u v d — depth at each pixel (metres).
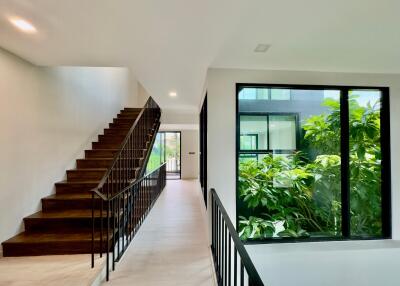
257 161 3.08
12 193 2.60
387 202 3.14
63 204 3.12
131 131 3.45
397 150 3.11
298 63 2.73
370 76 3.09
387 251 2.97
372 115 3.21
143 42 2.15
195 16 1.72
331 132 3.21
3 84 2.46
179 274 2.26
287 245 2.97
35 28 1.90
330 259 2.91
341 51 2.38
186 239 3.11
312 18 1.76
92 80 4.67
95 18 1.74
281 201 3.12
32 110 2.93
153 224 3.72
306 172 3.18
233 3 1.56
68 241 2.51
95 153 4.33
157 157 9.78
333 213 3.18
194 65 2.76
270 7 1.61
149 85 3.66
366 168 3.20
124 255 2.62
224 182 2.83
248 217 3.02
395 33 2.01
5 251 2.45
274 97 3.12
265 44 2.20
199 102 5.11
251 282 1.00
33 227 2.79
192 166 9.45
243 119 3.05
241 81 2.89
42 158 3.13
